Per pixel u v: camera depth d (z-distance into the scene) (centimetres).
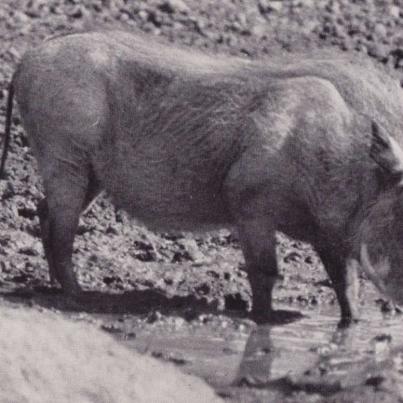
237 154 2736
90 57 2838
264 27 4662
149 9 4634
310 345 2372
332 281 2714
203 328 2489
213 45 4472
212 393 1532
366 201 2684
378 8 4969
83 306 2658
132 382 1443
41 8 4528
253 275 2695
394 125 2728
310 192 2689
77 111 2811
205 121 2767
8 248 3041
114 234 3272
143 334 2402
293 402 1928
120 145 2833
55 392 1366
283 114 2695
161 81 2820
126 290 2830
